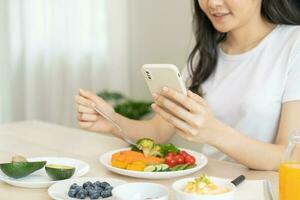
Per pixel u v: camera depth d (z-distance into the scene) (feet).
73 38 11.51
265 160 4.67
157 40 11.02
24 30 11.62
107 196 3.90
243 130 5.60
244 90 5.63
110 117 5.68
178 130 4.50
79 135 6.06
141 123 5.93
